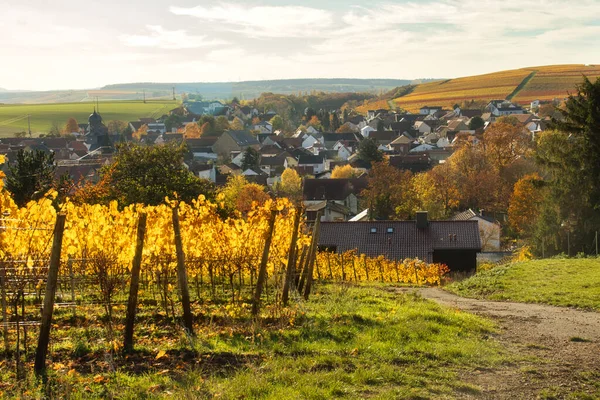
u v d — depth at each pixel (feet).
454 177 310.65
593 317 55.77
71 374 30.78
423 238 153.79
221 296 59.00
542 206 171.01
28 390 28.53
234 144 589.32
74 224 50.01
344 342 38.60
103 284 49.21
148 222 54.54
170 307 50.65
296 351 36.45
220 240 59.11
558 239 159.94
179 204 59.77
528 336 45.50
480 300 74.49
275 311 46.68
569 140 161.58
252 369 31.65
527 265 100.42
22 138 599.98
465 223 156.76
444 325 46.09
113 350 35.99
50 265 32.45
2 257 41.09
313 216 307.99
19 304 43.86
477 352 38.22
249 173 451.12
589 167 154.10
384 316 47.39
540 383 32.58
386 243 153.99
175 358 34.60
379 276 115.96
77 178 339.16
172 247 55.06
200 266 58.90
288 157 524.52
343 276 101.76
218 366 33.09
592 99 153.38
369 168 444.14
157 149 167.43
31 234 42.78
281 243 65.10
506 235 269.64
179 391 28.07
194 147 589.32
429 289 92.79
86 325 43.14
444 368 34.53
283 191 357.00
